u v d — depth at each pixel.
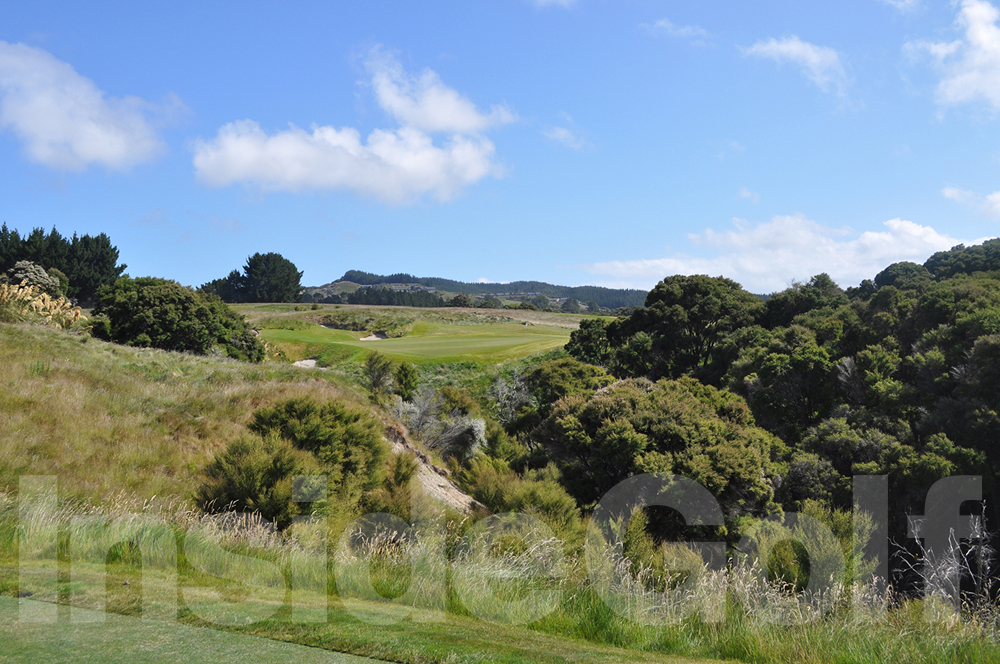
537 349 49.41
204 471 11.74
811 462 21.14
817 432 24.52
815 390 31.05
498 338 57.16
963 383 24.94
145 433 13.84
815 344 32.94
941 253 55.16
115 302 38.69
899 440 23.81
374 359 26.58
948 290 32.50
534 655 3.47
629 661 3.59
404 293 178.75
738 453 17.50
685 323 49.78
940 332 29.67
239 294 122.38
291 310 89.25
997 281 35.00
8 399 13.04
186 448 13.98
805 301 47.12
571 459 19.78
